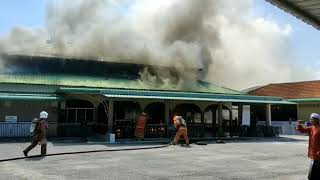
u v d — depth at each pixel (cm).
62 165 1434
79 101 2905
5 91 2722
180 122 2355
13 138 2541
